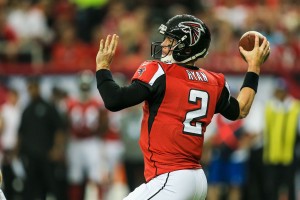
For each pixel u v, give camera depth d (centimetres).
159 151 1962
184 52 2031
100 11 5894
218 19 5503
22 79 4803
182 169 1956
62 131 4281
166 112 1969
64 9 5909
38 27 5756
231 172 4134
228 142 4119
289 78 4581
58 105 4381
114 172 4600
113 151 4431
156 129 1967
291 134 4112
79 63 4956
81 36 5769
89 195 4791
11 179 4331
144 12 5734
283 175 4134
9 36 5519
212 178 4122
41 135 4241
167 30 2034
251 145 4147
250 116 4219
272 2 5822
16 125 4416
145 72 1969
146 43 5312
